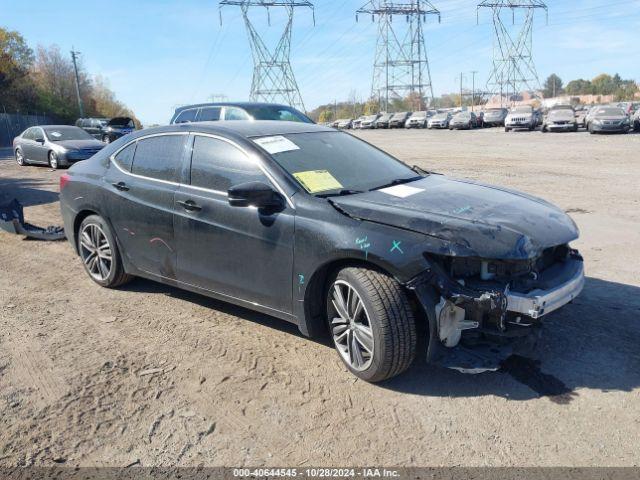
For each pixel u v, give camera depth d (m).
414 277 3.15
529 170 13.75
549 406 3.17
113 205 4.93
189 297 5.05
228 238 4.03
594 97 111.38
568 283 3.40
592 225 7.46
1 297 5.17
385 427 3.04
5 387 3.52
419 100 75.44
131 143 5.05
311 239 3.54
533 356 3.72
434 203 3.62
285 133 4.45
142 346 4.06
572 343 3.90
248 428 3.07
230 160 4.17
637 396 3.24
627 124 27.00
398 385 3.45
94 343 4.12
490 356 3.26
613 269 5.52
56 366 3.78
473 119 42.44
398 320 3.23
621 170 13.33
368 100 96.12
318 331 3.80
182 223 4.34
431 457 2.79
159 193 4.53
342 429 3.04
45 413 3.23
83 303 4.96
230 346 4.03
